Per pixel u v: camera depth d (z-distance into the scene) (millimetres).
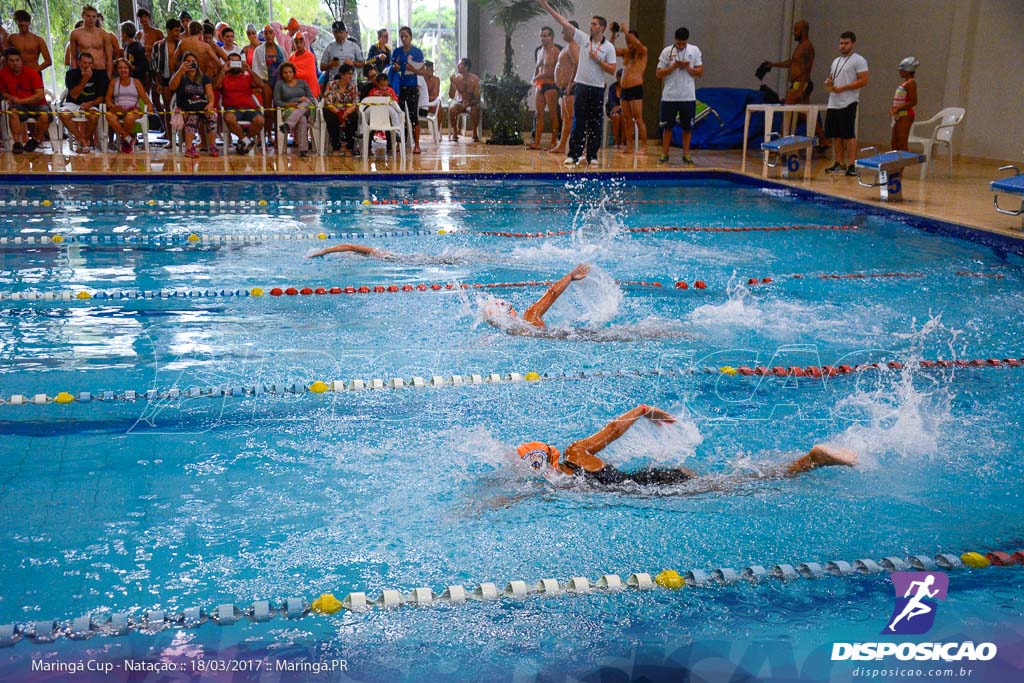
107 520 2650
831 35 13344
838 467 3059
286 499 2793
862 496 2863
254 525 2635
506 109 12922
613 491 2871
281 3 14219
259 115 10625
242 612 2223
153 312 4766
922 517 2734
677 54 10453
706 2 13602
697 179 10359
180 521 2652
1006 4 10375
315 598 2285
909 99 9414
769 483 2943
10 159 9922
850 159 9938
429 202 8516
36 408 3482
